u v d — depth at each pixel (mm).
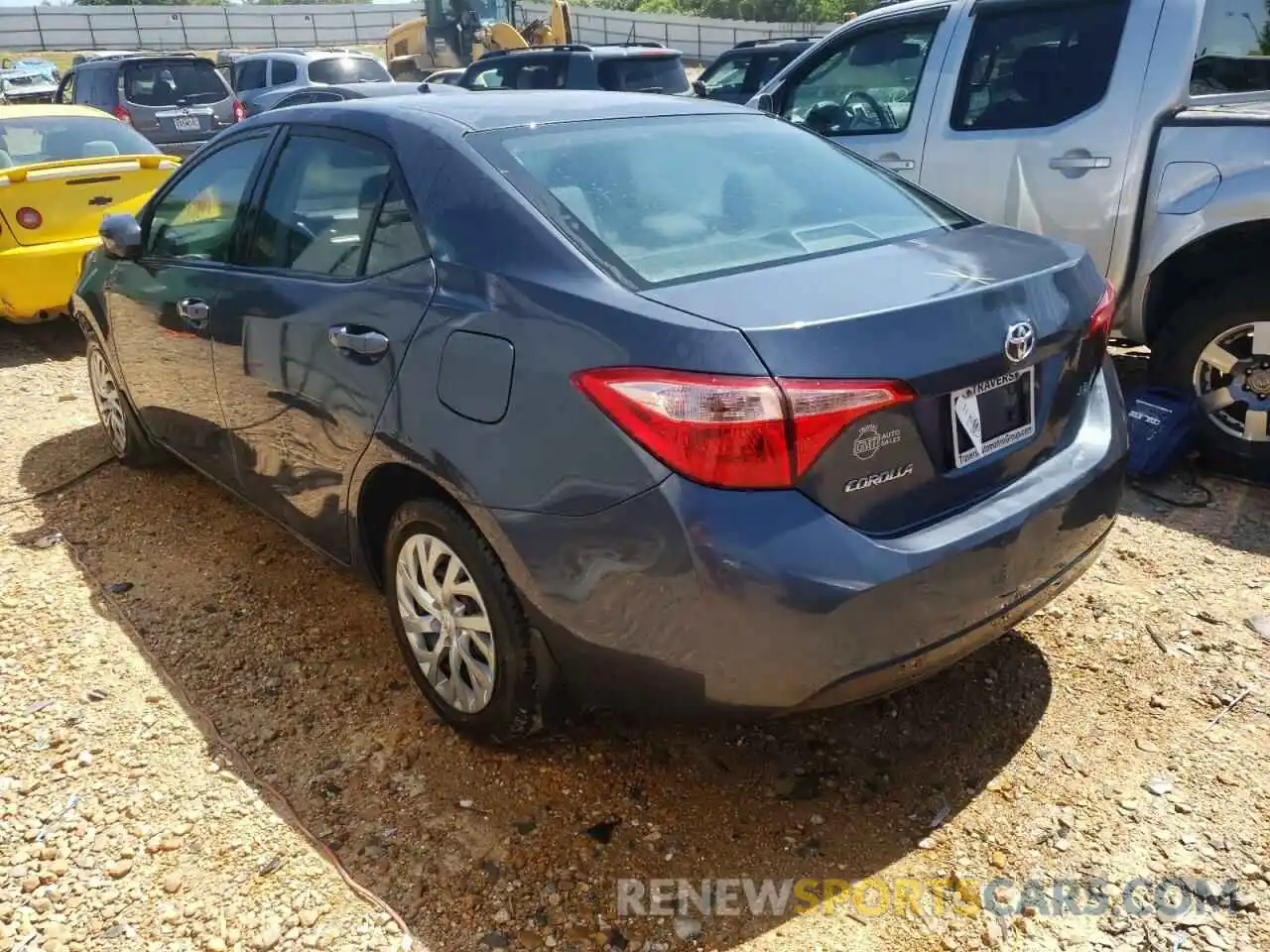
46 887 2473
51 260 6488
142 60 12445
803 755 2863
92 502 4516
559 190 2721
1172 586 3635
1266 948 2258
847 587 2182
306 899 2424
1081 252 2928
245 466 3625
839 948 2281
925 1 5465
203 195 3836
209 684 3227
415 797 2738
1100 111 4664
